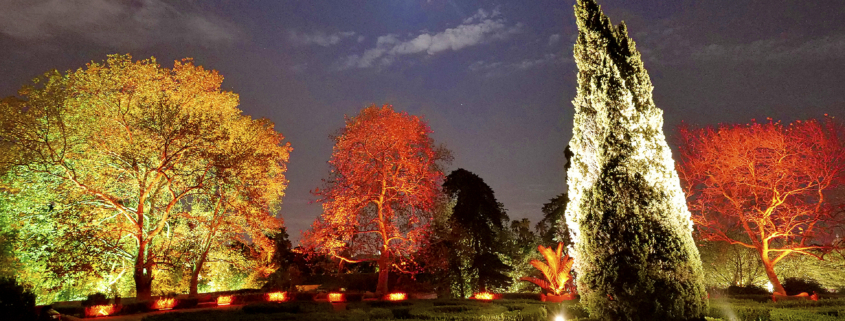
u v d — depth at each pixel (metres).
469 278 33.09
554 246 34.06
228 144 26.08
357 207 27.44
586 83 9.88
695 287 8.43
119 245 23.91
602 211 9.01
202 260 27.61
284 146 30.78
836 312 11.08
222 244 29.62
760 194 24.11
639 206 8.75
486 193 34.06
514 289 33.69
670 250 8.49
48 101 22.73
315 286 31.89
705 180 25.81
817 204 23.19
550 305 16.83
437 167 29.64
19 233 22.22
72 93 24.58
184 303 21.62
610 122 9.27
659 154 9.13
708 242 26.44
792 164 23.30
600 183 9.14
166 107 24.16
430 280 32.84
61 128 23.16
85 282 24.44
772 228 23.52
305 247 27.64
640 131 9.16
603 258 8.86
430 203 28.06
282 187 30.61
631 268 8.51
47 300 22.75
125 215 25.48
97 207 23.97
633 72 9.55
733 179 24.48
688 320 8.25
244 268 30.59
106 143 24.34
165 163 24.17
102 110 25.03
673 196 9.00
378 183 28.45
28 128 22.28
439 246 30.11
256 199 26.77
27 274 21.14
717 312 11.39
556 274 22.64
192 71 27.22
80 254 21.52
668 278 8.35
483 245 33.12
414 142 28.89
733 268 26.36
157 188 26.39
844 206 22.91
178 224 28.84
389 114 28.78
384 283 27.20
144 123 24.75
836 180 22.98
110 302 19.98
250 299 23.73
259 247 30.52
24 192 22.72
